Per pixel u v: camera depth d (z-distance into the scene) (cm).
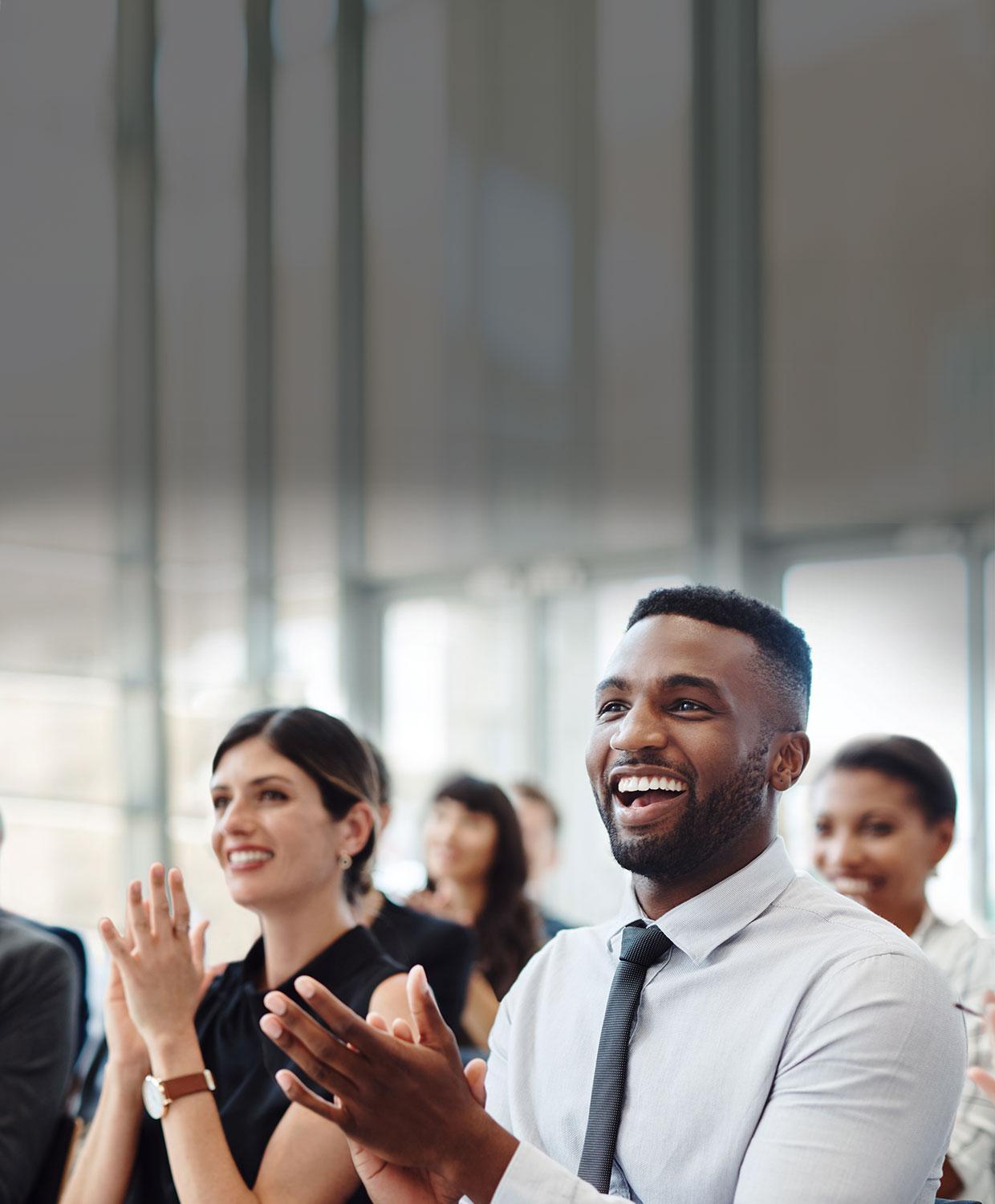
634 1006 127
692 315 693
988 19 612
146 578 796
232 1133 168
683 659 127
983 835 586
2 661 770
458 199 789
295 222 831
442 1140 108
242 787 182
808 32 664
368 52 826
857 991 116
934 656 612
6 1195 195
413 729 803
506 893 333
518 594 761
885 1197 110
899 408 628
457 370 788
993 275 604
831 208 654
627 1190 122
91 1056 243
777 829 132
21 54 780
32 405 780
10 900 761
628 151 724
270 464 827
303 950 180
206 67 820
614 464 726
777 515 665
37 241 781
